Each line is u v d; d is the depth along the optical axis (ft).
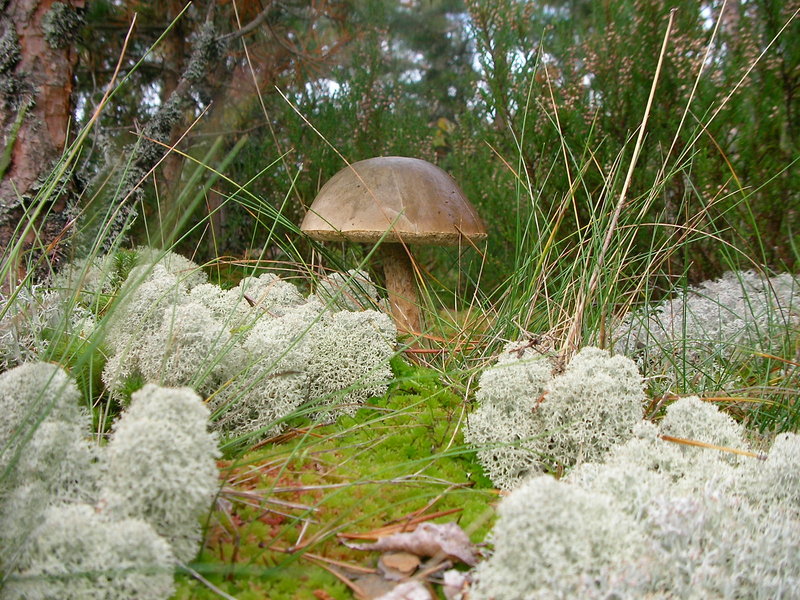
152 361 0.71
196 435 0.50
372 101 1.67
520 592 0.43
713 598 0.44
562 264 1.17
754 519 0.51
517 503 0.45
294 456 0.69
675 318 1.16
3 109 1.02
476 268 1.53
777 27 1.28
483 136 1.54
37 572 0.42
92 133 1.24
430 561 0.53
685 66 1.29
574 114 1.35
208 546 0.53
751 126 1.27
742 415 0.86
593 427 0.65
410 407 0.80
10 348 0.78
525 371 0.72
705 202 1.25
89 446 0.54
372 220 1.00
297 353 0.77
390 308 1.14
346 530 0.57
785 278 1.19
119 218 1.12
